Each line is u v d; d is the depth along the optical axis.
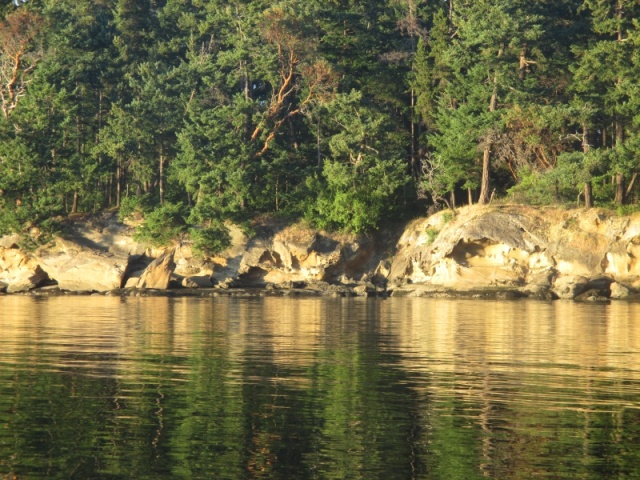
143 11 179.00
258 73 141.88
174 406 30.44
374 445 25.62
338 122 136.25
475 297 114.38
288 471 22.97
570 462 24.06
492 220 120.19
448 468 23.44
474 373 39.03
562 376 38.38
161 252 131.75
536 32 127.25
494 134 125.25
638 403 32.03
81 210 144.50
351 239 131.88
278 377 37.12
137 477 22.30
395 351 47.56
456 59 131.12
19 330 58.16
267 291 121.38
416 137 152.00
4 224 127.31
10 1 142.38
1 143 131.62
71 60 151.00
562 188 125.25
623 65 122.06
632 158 117.50
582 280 112.19
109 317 71.94
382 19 157.62
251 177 137.00
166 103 146.50
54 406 30.17
